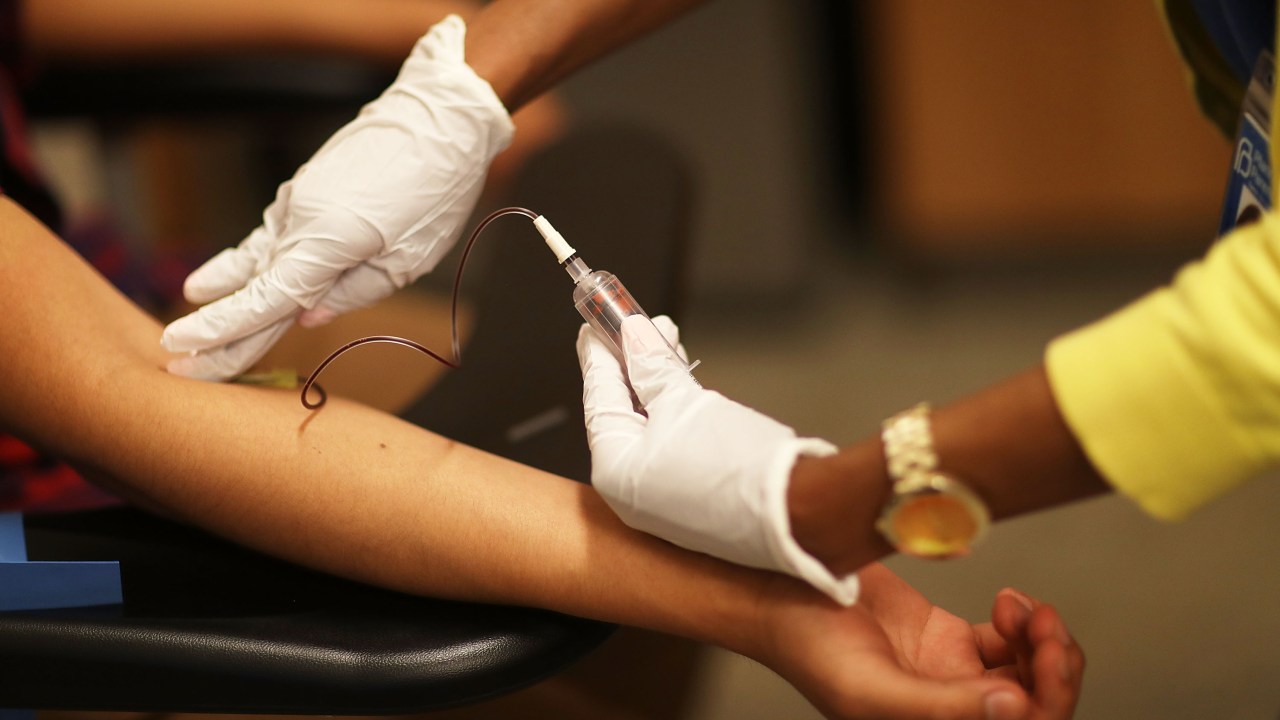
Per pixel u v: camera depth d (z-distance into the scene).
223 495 1.09
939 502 0.93
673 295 1.30
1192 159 3.62
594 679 1.48
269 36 1.99
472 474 1.10
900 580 1.08
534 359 1.32
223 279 1.19
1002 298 3.75
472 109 1.16
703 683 1.74
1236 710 1.95
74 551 1.14
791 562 0.97
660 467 1.01
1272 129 0.93
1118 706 1.99
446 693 1.05
